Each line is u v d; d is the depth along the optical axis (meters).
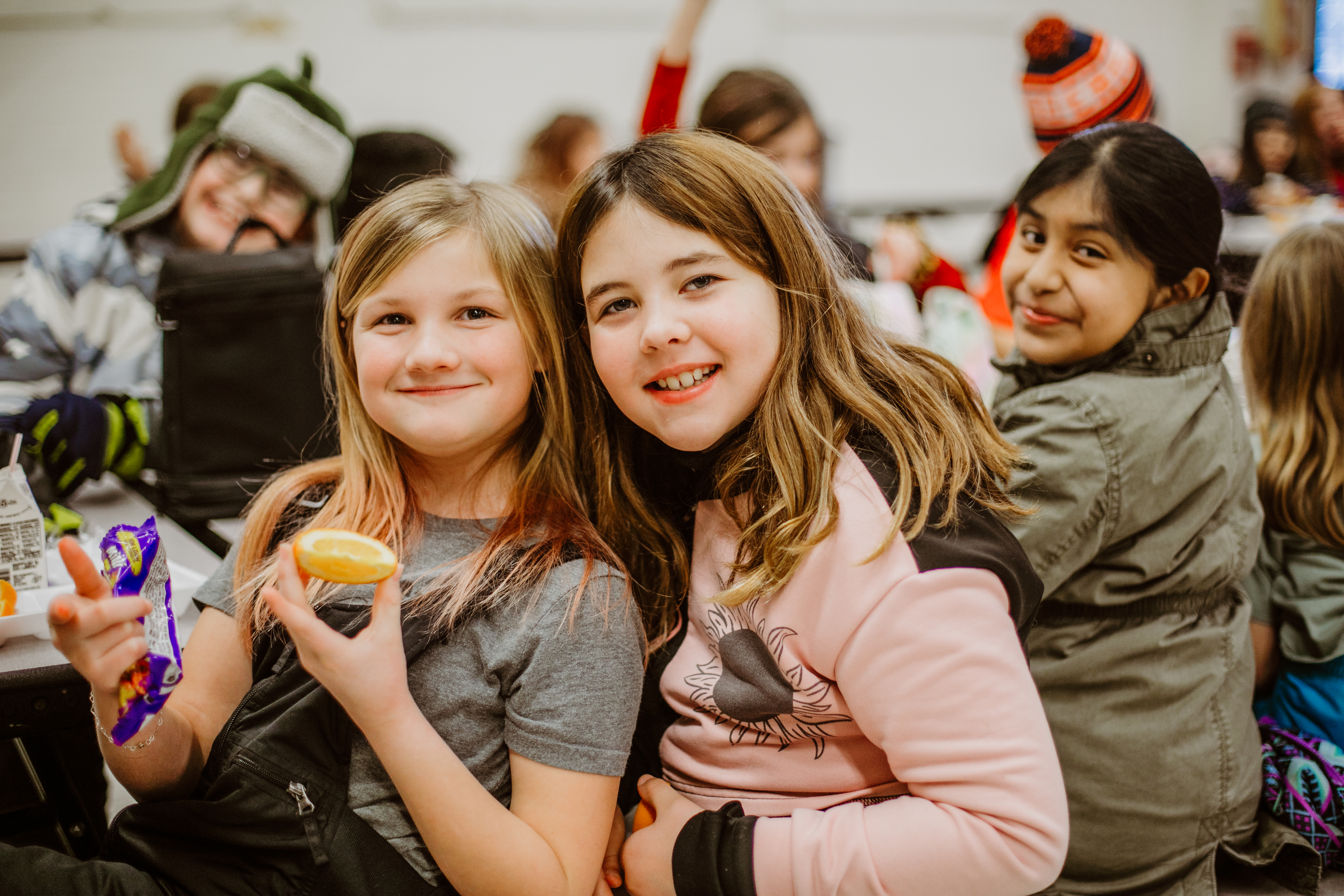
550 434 0.89
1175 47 5.33
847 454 0.78
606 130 4.13
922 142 5.10
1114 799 0.96
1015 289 1.06
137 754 0.76
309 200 1.92
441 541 0.87
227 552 1.25
